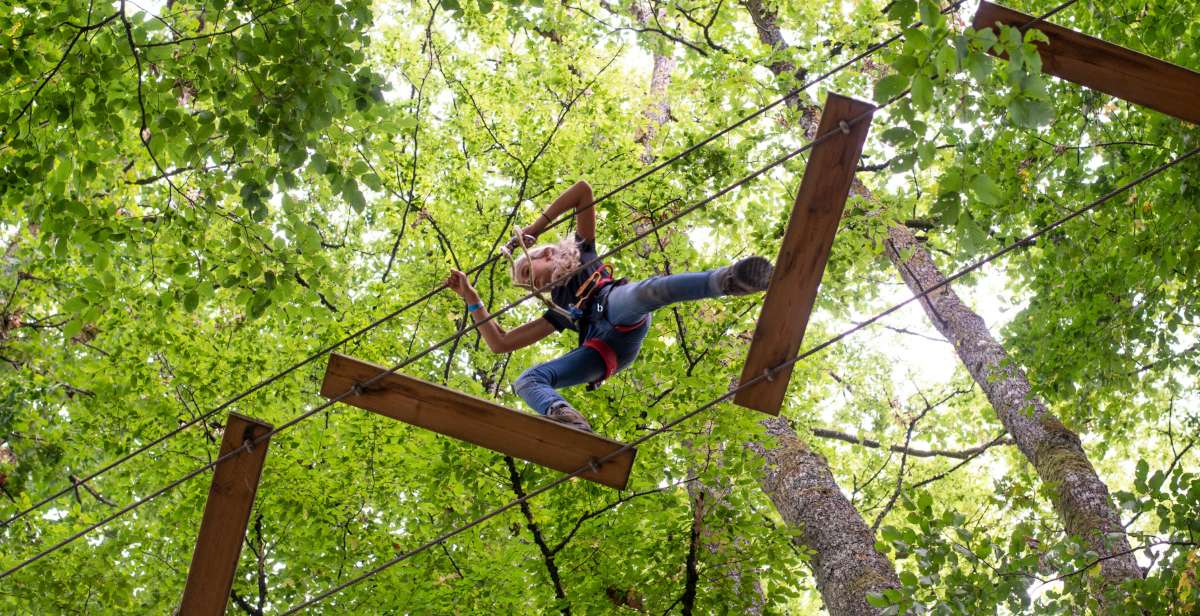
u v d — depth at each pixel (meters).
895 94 4.46
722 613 7.79
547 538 8.61
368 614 8.17
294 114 6.20
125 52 6.33
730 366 8.84
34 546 9.56
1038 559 6.89
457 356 10.60
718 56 10.84
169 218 7.17
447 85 11.66
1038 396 10.30
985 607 6.57
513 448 4.15
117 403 9.19
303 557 8.95
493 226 10.72
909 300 3.91
